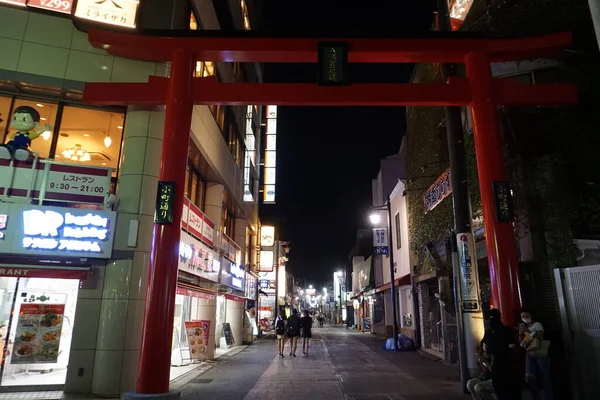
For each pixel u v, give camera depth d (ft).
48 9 36.37
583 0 36.70
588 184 32.19
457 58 35.94
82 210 33.30
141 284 33.73
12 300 33.19
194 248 43.50
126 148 36.19
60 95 36.42
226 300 74.08
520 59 35.50
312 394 32.27
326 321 268.82
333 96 34.60
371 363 50.72
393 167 94.22
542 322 30.40
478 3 42.14
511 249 30.32
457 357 48.60
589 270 27.78
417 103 34.91
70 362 32.24
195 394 32.19
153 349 28.35
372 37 34.76
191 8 45.06
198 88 34.14
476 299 32.63
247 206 82.69
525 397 25.63
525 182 33.22
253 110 89.86
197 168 53.16
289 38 34.65
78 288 33.32
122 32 34.04
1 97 35.78
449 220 50.21
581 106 34.60
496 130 32.81
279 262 141.90
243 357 57.00
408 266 71.92
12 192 32.24
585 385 26.99
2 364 32.07
